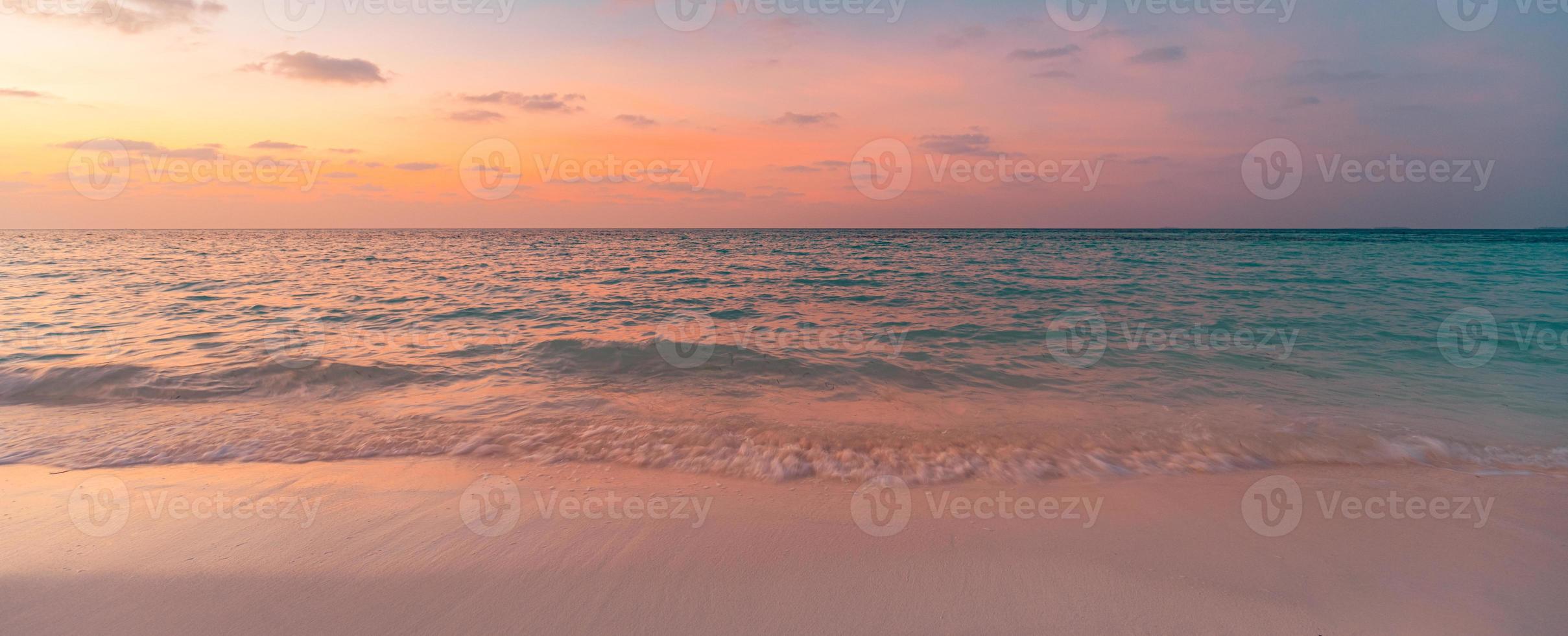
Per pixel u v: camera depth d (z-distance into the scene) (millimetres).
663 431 4957
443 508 3488
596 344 8453
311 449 4512
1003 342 8922
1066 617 2469
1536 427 5086
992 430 5059
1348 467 4203
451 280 18266
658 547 3023
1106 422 5266
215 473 4035
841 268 22406
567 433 4910
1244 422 5227
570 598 2592
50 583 2680
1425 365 7371
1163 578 2756
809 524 3299
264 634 2354
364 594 2607
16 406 5727
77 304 12617
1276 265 21484
